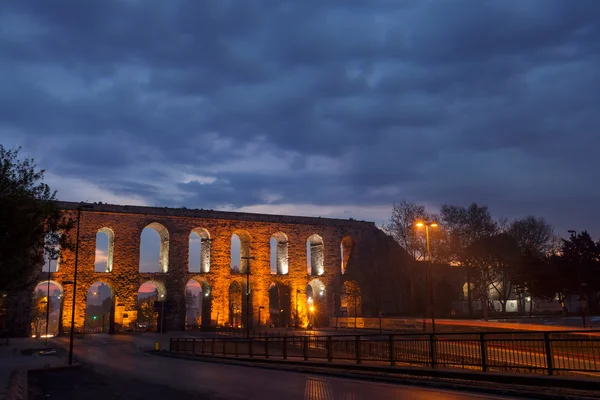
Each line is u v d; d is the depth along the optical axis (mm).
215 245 85062
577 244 78062
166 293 80062
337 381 17750
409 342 22375
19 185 26844
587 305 79125
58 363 35625
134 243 78688
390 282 95938
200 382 19719
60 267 73188
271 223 90625
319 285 96750
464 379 16188
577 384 13180
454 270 96375
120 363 34781
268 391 15781
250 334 67000
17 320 68375
